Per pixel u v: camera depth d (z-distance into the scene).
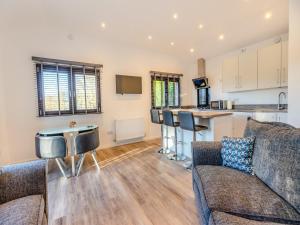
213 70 5.47
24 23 3.16
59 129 2.96
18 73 3.21
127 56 4.57
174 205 1.87
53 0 2.53
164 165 3.02
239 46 4.55
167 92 5.45
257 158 1.48
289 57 2.31
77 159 3.46
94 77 4.09
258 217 1.01
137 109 4.81
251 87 4.05
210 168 1.62
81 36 3.86
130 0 2.57
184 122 2.87
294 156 1.10
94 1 2.58
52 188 2.29
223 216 0.97
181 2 2.63
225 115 3.02
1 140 2.91
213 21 3.23
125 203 1.93
